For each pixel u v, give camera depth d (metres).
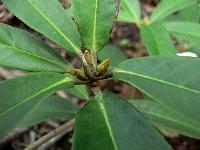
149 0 0.50
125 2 0.25
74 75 0.14
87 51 0.15
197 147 0.36
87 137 0.11
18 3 0.15
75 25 0.15
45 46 0.15
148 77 0.13
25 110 0.12
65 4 0.36
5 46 0.14
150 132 0.11
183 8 0.25
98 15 0.15
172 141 0.36
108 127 0.11
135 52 0.43
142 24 0.23
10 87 0.13
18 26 0.39
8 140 0.33
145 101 0.20
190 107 0.12
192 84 0.13
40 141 0.20
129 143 0.11
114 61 0.25
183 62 0.13
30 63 0.14
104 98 0.13
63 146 0.34
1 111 0.12
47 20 0.15
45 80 0.13
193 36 0.24
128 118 0.12
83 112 0.12
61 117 0.22
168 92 0.12
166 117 0.19
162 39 0.22
